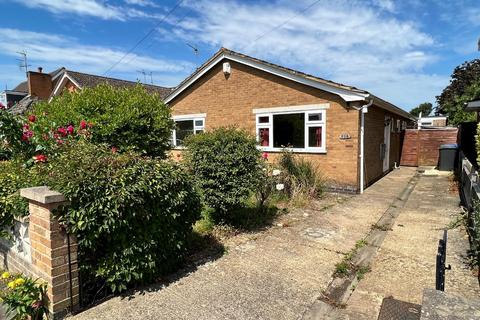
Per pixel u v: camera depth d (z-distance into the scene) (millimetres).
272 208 6637
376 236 5160
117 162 3301
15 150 4734
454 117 22203
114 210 2939
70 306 2924
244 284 3492
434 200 7785
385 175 12211
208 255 4312
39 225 2898
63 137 5004
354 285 3527
